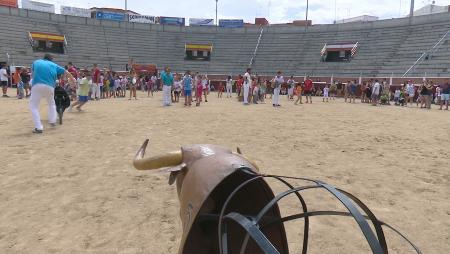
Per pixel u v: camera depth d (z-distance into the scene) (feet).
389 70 127.24
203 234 8.45
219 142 30.14
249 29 170.40
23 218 15.49
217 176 7.67
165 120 41.39
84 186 19.22
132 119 41.63
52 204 16.92
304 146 29.50
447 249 13.55
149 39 166.81
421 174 22.47
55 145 27.91
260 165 23.57
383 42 140.87
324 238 14.08
